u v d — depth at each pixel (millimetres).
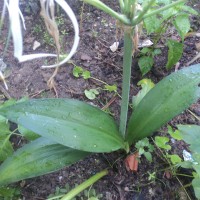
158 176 533
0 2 750
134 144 548
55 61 668
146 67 628
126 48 412
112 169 539
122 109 477
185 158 539
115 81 646
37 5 729
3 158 508
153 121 482
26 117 419
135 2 362
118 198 516
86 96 617
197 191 433
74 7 744
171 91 476
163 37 694
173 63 627
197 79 477
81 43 694
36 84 642
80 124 446
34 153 463
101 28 718
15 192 515
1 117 529
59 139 419
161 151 552
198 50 687
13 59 671
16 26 281
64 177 533
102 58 675
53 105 444
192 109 608
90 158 548
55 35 319
